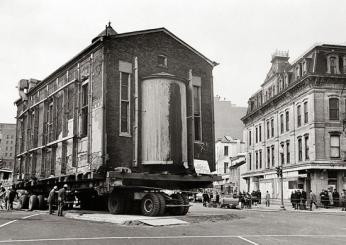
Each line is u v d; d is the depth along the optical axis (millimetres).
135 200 18312
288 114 43594
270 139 48469
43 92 25000
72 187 20641
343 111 37750
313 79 37562
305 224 17641
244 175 57156
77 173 18766
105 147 17219
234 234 12977
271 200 46406
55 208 24578
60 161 21156
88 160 18016
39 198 25000
